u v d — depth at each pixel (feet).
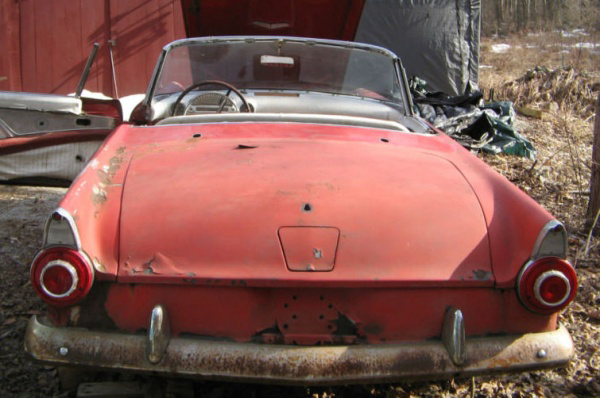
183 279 6.67
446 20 33.58
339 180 7.72
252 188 7.48
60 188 18.38
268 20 16.15
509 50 66.90
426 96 27.17
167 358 6.52
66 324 6.75
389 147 8.96
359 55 12.73
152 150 8.48
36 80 29.71
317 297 6.79
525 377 9.11
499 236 7.22
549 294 6.73
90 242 6.75
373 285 6.73
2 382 8.45
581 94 34.53
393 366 6.61
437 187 7.81
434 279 6.81
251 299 6.77
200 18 15.93
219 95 11.60
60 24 29.48
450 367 6.70
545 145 25.64
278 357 6.54
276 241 6.90
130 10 29.86
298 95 12.84
